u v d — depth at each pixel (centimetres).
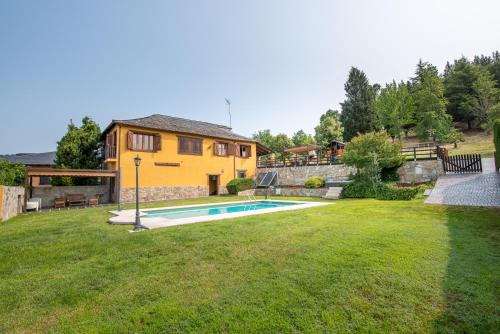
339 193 1561
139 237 596
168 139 1920
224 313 267
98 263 436
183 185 1984
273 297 296
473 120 4375
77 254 486
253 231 625
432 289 300
